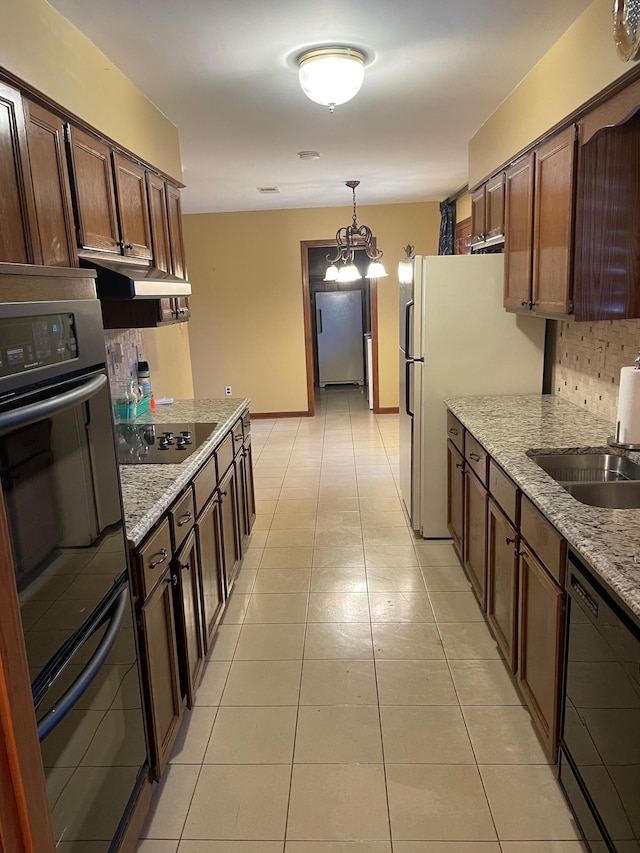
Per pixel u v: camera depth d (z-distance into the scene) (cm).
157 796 177
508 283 299
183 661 201
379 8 200
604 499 191
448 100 300
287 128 338
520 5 200
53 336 117
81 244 201
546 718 178
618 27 139
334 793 176
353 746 195
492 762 186
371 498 432
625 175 191
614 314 202
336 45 229
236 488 309
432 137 373
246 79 259
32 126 170
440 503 354
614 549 138
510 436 246
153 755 168
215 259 681
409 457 372
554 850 156
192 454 231
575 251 208
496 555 233
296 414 718
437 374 341
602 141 190
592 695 142
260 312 692
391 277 679
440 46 233
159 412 324
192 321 697
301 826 166
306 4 195
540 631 181
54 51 186
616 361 255
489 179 332
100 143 220
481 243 356
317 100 248
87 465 129
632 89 172
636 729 118
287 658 244
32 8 172
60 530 116
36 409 104
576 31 212
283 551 347
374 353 701
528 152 264
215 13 198
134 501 178
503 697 216
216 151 384
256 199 587
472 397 340
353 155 413
